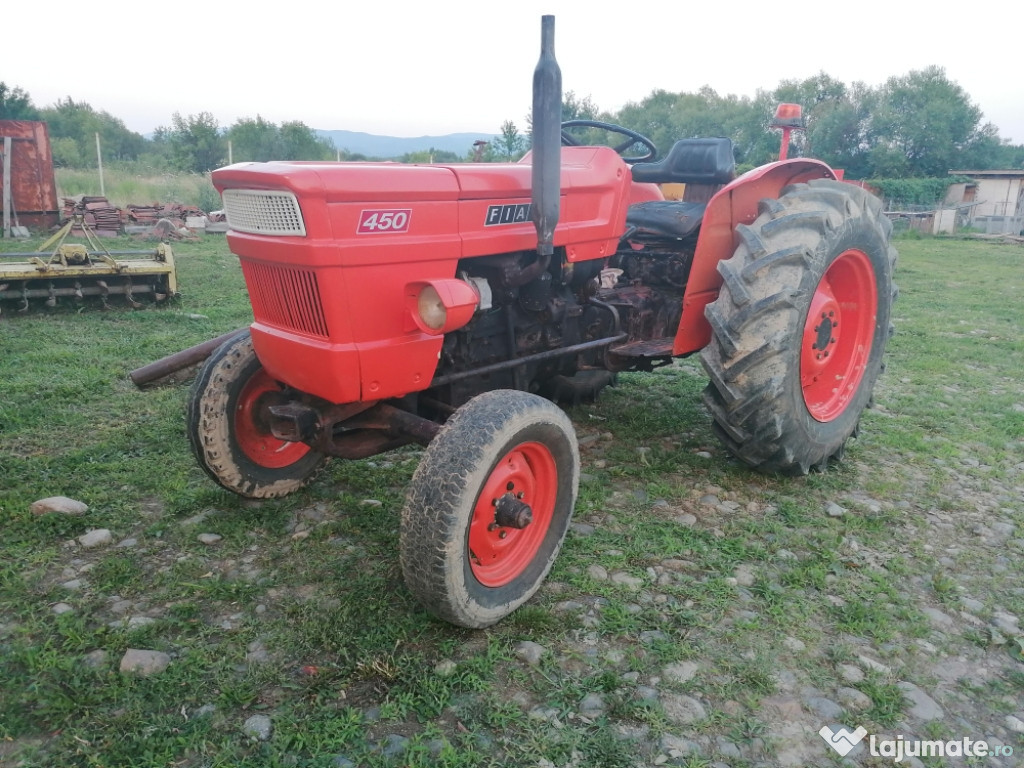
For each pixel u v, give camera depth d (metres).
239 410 3.29
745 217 3.80
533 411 2.51
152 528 3.16
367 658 2.36
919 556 3.12
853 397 3.97
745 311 3.28
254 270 2.70
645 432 4.40
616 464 3.97
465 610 2.41
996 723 2.22
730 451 3.88
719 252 3.68
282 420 2.82
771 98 56.03
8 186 13.31
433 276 2.65
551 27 2.42
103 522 3.22
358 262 2.42
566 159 3.43
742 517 3.41
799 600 2.78
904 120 52.66
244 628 2.54
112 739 2.05
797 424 3.46
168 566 2.93
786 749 2.08
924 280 11.52
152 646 2.44
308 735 2.07
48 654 2.36
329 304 2.42
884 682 2.37
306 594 2.75
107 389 4.89
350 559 2.97
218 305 7.88
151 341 6.09
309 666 2.36
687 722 2.16
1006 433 4.52
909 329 7.46
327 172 2.36
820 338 3.66
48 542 3.06
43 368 5.25
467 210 2.72
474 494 2.34
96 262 7.84
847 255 3.71
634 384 5.40
